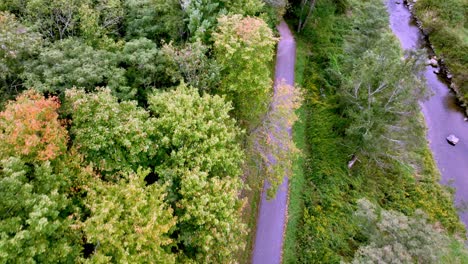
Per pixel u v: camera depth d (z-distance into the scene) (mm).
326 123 42969
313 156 40000
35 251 14656
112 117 20469
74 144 19969
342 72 47562
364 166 41000
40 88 21531
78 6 30859
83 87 21703
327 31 55188
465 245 37812
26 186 15781
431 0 71000
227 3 33344
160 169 21062
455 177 46250
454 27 66875
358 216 29203
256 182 31141
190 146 22375
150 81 27422
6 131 17484
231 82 29203
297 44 52531
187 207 19609
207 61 28984
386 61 34500
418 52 32781
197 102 23797
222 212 19891
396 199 39781
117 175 20453
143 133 20172
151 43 28438
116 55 26812
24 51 23703
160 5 31859
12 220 14906
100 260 15875
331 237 32969
